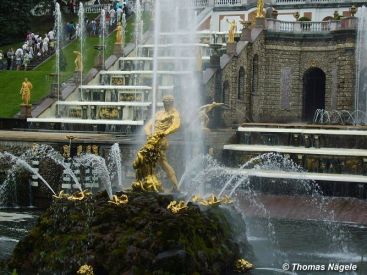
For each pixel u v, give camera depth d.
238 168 54.31
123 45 90.31
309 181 50.78
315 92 89.56
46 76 88.62
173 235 26.80
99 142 50.44
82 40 103.75
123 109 71.12
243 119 78.25
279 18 99.44
